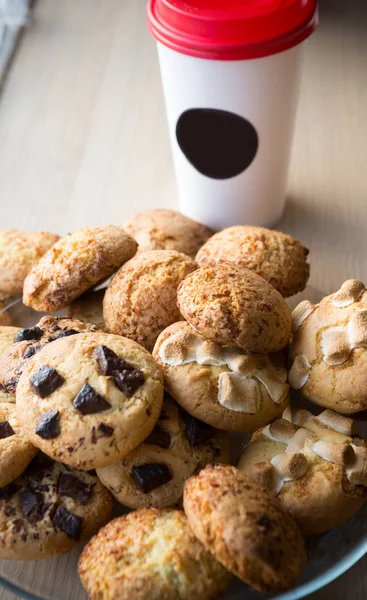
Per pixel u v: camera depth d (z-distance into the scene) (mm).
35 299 437
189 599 346
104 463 372
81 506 384
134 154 623
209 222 556
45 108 662
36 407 379
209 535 338
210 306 380
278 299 398
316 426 392
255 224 553
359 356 385
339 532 376
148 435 383
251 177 520
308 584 347
